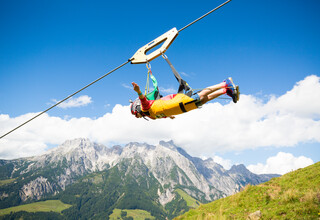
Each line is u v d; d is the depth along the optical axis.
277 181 18.00
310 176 15.97
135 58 5.59
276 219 11.18
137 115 5.45
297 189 14.49
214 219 14.05
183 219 17.42
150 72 5.48
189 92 4.73
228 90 4.66
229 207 16.12
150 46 5.52
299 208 11.11
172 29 5.38
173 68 5.01
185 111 4.70
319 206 10.71
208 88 4.59
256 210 13.76
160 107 4.78
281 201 13.29
